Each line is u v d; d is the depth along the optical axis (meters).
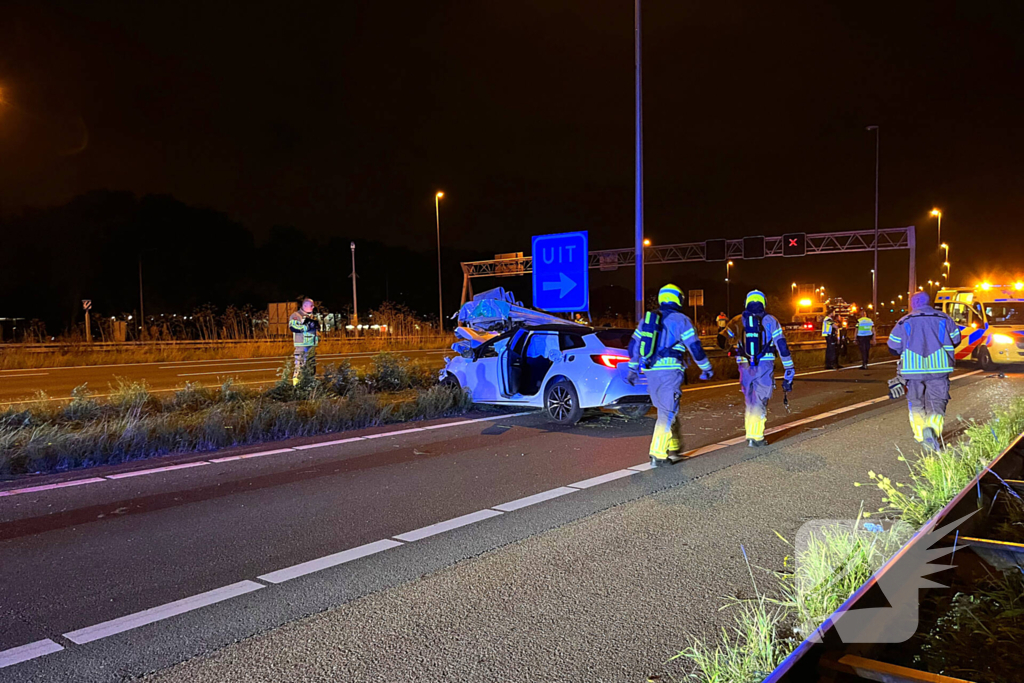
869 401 13.15
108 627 3.83
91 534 5.50
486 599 4.15
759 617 3.35
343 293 70.00
